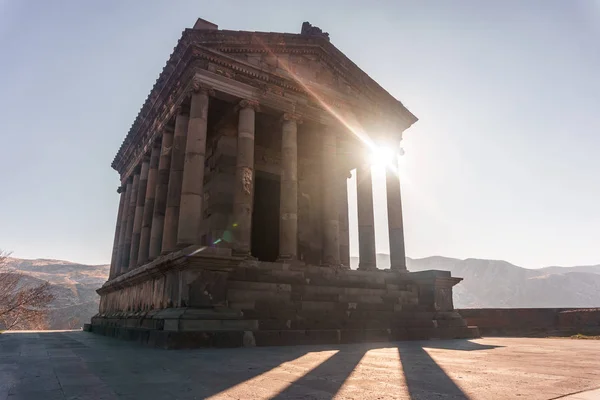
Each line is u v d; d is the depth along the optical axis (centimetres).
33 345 1541
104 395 570
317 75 2659
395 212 2861
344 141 2841
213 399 543
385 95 2978
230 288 1734
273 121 2769
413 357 1073
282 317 1683
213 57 2247
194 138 2078
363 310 1988
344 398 549
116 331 2153
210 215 2638
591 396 555
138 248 2925
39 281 11019
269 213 3044
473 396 561
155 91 2717
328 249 2417
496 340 1930
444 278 2342
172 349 1298
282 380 699
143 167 3055
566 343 1717
